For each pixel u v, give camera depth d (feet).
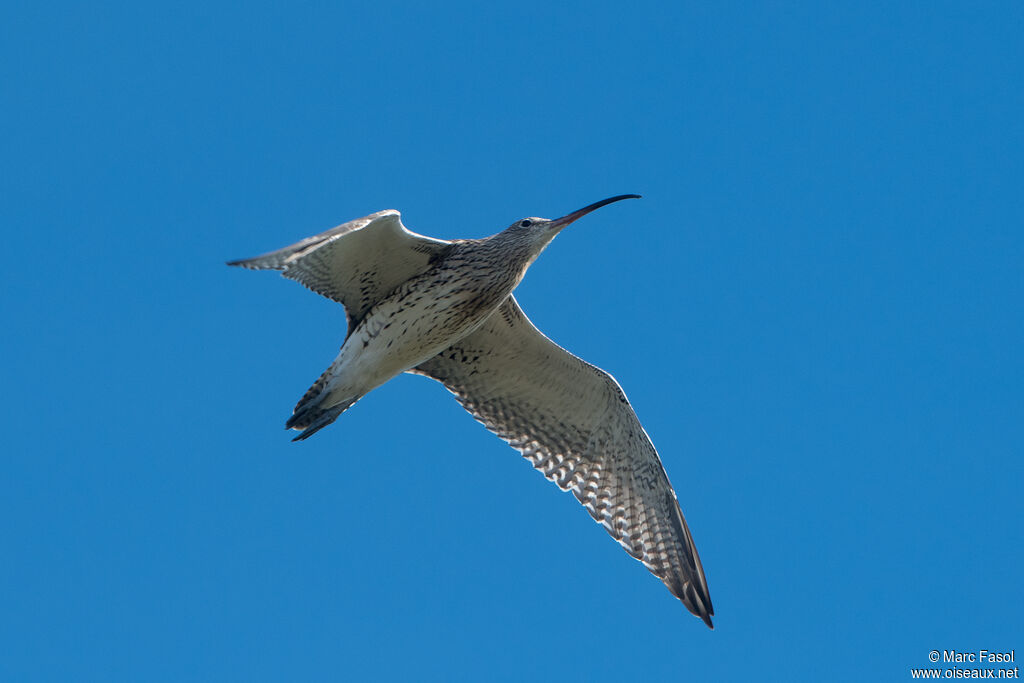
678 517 54.90
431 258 49.39
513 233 51.52
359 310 50.70
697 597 53.72
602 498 56.08
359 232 46.52
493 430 56.85
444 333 50.47
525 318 53.01
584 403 55.21
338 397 50.31
